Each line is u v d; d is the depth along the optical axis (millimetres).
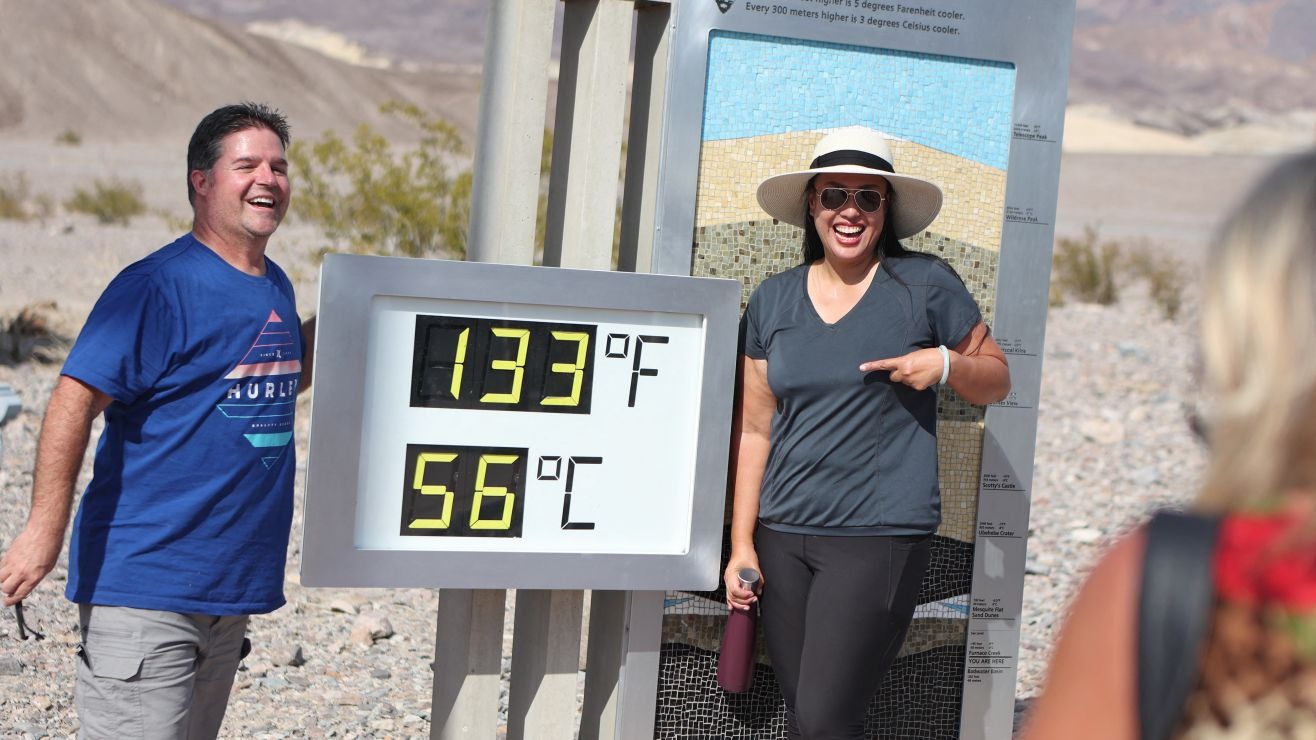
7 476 7953
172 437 3293
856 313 3619
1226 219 1461
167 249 3381
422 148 14328
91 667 3324
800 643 3762
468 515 3666
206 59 84438
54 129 73062
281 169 3426
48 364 11211
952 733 4414
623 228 4250
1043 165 4273
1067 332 17047
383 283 3508
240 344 3336
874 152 3609
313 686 5414
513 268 3605
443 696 4020
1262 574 1385
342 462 3510
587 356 3715
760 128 4023
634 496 3791
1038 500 9273
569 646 3986
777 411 3791
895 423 3617
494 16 3773
